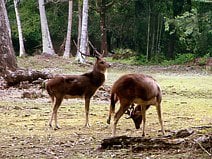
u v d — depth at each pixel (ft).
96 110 56.80
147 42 155.43
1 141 37.55
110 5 158.71
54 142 36.94
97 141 37.06
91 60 133.59
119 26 170.71
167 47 160.56
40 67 114.21
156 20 156.56
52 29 178.19
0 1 81.05
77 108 58.23
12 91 71.56
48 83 45.55
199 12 138.51
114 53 166.61
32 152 32.91
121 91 37.29
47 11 178.09
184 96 73.10
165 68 128.47
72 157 30.63
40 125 46.03
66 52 140.67
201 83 91.09
